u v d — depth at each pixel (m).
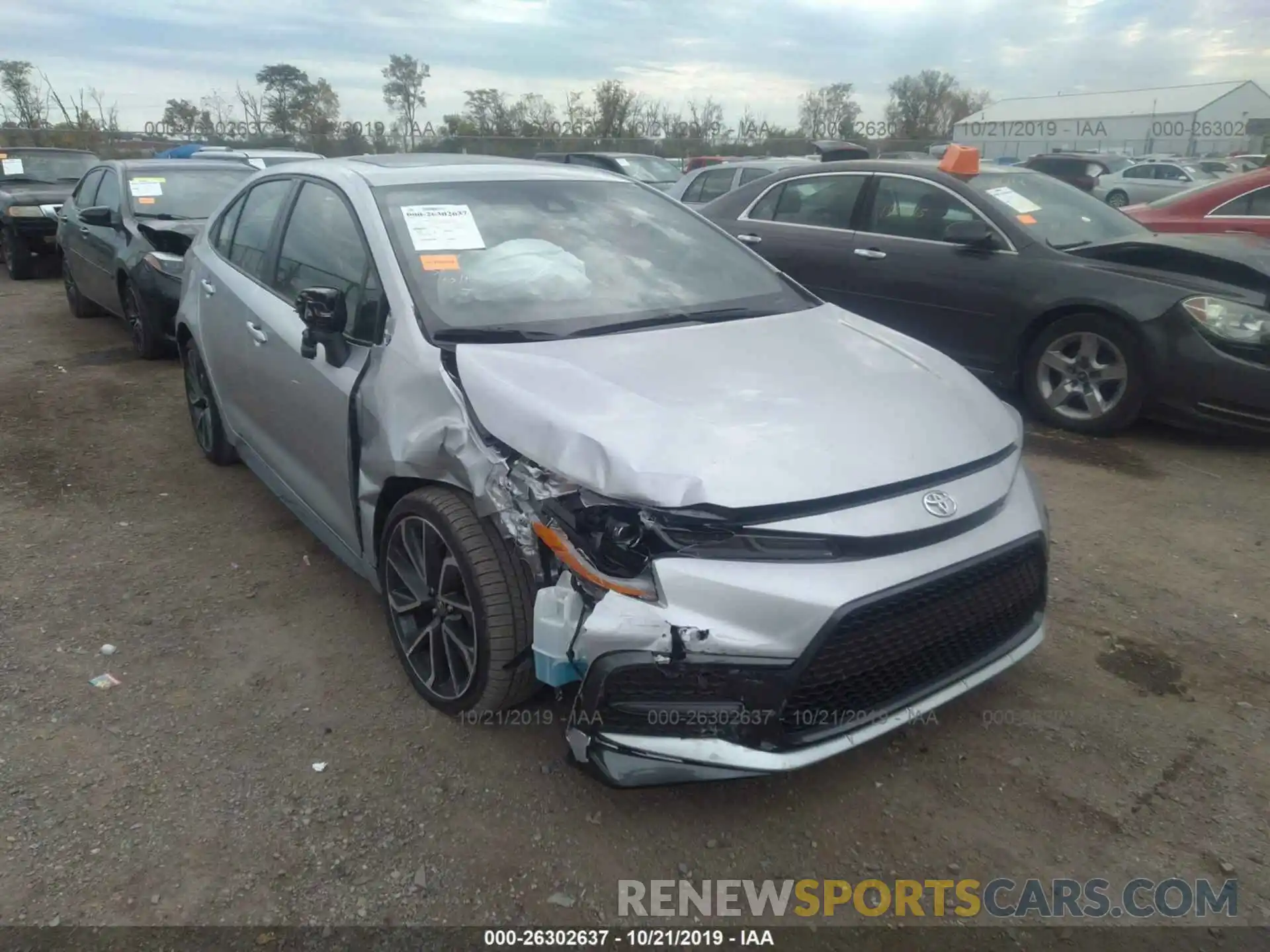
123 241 7.70
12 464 5.37
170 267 7.25
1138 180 24.98
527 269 3.45
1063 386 5.93
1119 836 2.66
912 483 2.62
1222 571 4.14
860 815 2.74
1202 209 8.91
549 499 2.51
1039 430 5.99
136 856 2.54
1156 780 2.87
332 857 2.56
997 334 6.15
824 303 3.97
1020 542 2.77
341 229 3.64
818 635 2.37
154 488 5.04
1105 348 5.72
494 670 2.79
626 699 2.43
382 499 3.14
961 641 2.74
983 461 2.82
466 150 28.91
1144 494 4.96
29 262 11.95
